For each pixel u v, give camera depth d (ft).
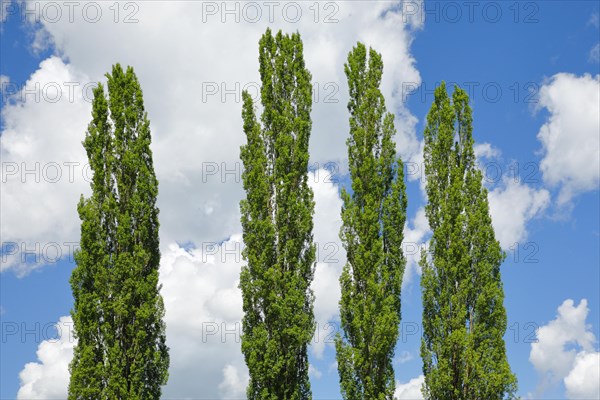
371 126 114.83
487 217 115.24
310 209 111.24
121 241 103.71
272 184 112.27
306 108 115.03
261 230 107.14
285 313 103.19
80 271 101.50
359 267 106.63
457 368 108.27
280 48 117.91
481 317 110.42
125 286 101.86
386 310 104.53
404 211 112.27
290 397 102.47
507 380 105.19
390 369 103.91
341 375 103.91
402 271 109.70
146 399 100.22
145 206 106.93
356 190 110.93
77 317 99.14
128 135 110.01
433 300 112.57
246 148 112.27
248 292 105.60
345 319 105.81
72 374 96.68
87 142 108.47
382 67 117.91
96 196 105.60
